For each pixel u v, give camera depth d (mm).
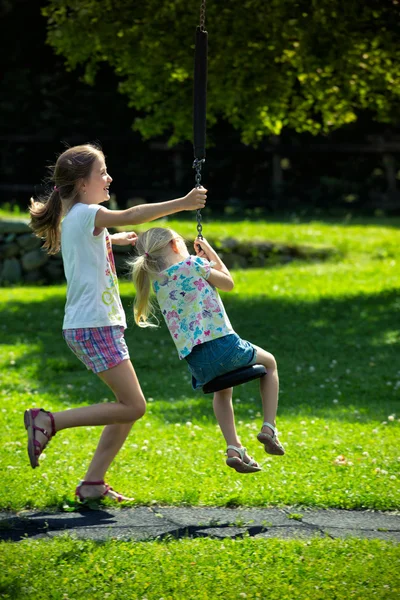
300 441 10078
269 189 40125
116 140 39938
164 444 9906
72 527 7113
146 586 5840
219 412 7414
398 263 25547
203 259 7289
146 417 11617
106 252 7332
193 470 8672
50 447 9742
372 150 39125
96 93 39438
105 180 7516
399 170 41781
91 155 7445
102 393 13195
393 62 19734
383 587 5793
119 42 19516
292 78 19625
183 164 40531
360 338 17062
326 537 6781
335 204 39719
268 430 7195
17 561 6191
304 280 23281
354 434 10484
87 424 7285
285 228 30188
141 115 39562
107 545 6500
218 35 18531
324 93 20125
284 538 6844
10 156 40125
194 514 7480
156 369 15125
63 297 21984
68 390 13422
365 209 39250
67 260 7332
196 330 7117
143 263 7309
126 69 20859
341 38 18484
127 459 9164
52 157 40312
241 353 7141
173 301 7227
